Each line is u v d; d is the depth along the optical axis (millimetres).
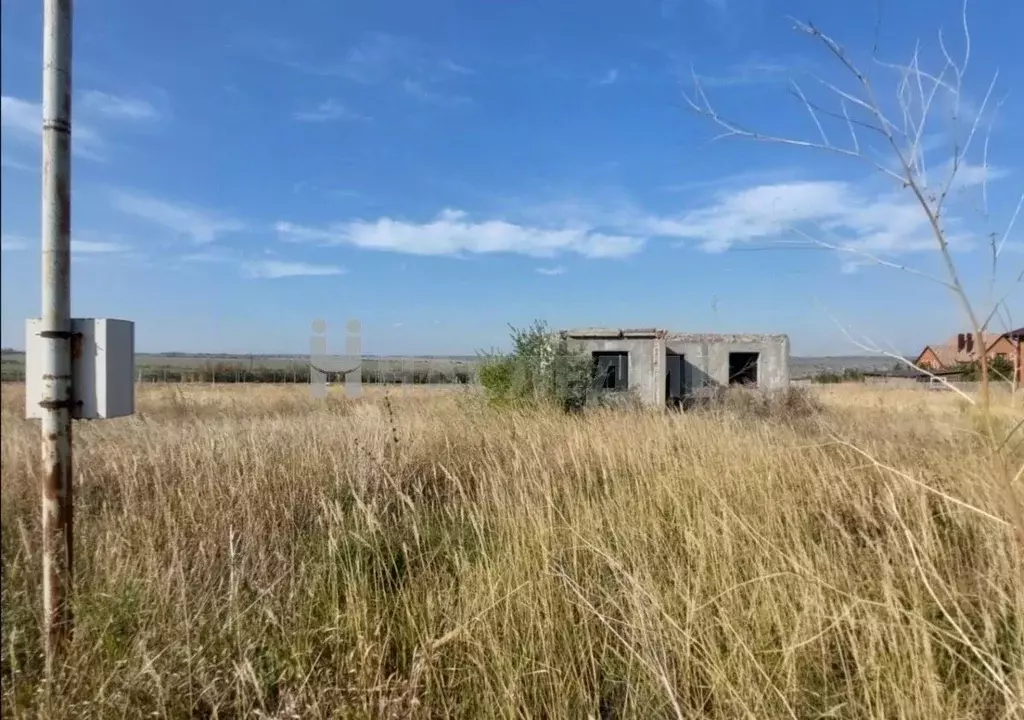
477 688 2725
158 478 5066
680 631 2811
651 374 22219
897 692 2418
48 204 2773
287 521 4688
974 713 2398
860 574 3426
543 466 5324
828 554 3594
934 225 1945
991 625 2648
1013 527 2686
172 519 4230
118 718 2441
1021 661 2551
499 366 14984
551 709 2611
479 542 4008
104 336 2844
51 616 2775
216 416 11219
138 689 2547
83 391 2846
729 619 2902
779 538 3783
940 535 3957
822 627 2873
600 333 22438
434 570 3881
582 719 2588
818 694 2602
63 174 2793
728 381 24000
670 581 3541
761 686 2609
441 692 2668
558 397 14094
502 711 2543
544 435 7539
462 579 3465
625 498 4859
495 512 4531
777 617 2918
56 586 2797
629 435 6816
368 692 2555
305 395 16906
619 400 15039
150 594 3191
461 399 13758
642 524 4172
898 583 3240
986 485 3764
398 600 3439
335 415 9945
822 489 4723
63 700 2463
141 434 7164
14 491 4238
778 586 3113
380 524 4188
